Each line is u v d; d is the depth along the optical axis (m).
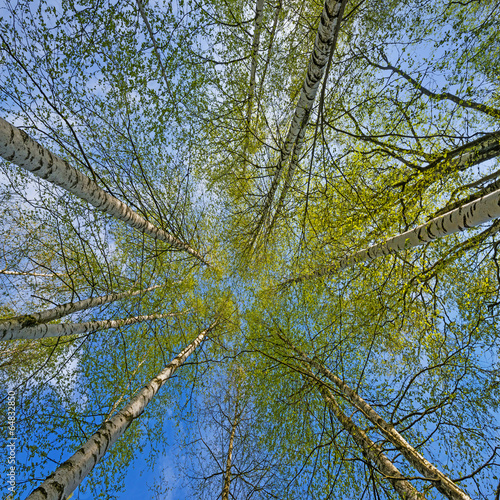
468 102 4.06
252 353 7.21
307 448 4.97
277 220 7.17
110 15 4.41
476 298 4.19
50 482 2.32
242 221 8.09
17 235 6.07
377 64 5.63
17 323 4.05
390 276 4.51
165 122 5.57
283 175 6.52
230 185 7.59
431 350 4.49
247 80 6.70
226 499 5.00
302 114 4.21
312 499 4.46
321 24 2.87
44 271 7.46
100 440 3.01
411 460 3.29
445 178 3.90
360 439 3.84
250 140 6.71
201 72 5.73
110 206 3.88
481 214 3.03
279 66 6.33
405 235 4.04
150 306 6.56
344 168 4.95
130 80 5.00
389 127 4.58
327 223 5.12
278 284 8.71
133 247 6.93
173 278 7.26
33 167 2.78
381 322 4.84
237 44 6.08
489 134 3.65
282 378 5.91
